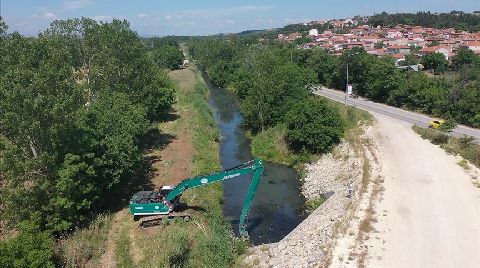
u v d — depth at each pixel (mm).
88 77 52125
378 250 27578
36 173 29453
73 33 52500
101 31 52344
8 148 28031
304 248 28859
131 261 27828
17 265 22016
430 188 37156
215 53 139875
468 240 28609
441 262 26156
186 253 28266
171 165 46844
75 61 52375
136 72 56438
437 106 63125
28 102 27500
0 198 27984
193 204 36438
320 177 45000
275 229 34781
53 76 30469
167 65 146000
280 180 46062
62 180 28656
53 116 28953
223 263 27688
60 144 30656
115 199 37594
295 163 50312
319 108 51656
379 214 32500
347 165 45188
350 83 87000
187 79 112250
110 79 52812
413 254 27062
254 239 33031
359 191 36969
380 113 66438
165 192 33438
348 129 56906
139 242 30250
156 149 52875
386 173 40938
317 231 31125
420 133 53844
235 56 130750
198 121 66250
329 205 36062
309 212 38031
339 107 64625
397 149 48250
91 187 31203
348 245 28281
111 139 34438
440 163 43375
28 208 28609
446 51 125312
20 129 27906
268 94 60688
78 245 28484
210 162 49219
